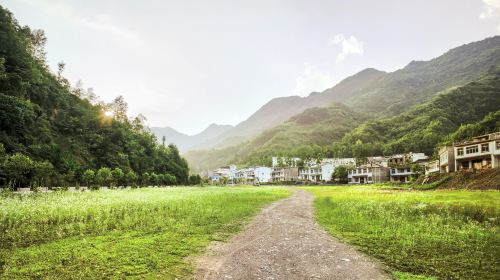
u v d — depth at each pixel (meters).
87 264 10.06
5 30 79.56
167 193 39.75
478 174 42.88
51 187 52.59
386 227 16.86
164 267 9.97
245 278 9.04
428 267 10.29
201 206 25.39
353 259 11.13
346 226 17.67
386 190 50.19
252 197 40.16
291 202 35.09
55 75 115.12
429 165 80.88
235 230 16.45
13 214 16.41
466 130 111.25
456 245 12.99
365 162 131.38
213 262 10.62
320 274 9.49
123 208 21.11
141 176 94.06
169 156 131.88
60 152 69.00
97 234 14.52
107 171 66.25
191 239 13.91
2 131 58.59
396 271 9.81
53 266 9.82
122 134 107.38
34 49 108.38
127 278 8.93
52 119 83.69
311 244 13.41
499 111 104.06
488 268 10.20
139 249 11.91
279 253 11.89
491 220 17.81
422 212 21.17
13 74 71.12
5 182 45.94
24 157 49.38
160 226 16.59
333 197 37.66
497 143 51.91
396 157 122.94
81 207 20.05
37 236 13.80
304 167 152.75
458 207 21.14
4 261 10.20
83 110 103.75
